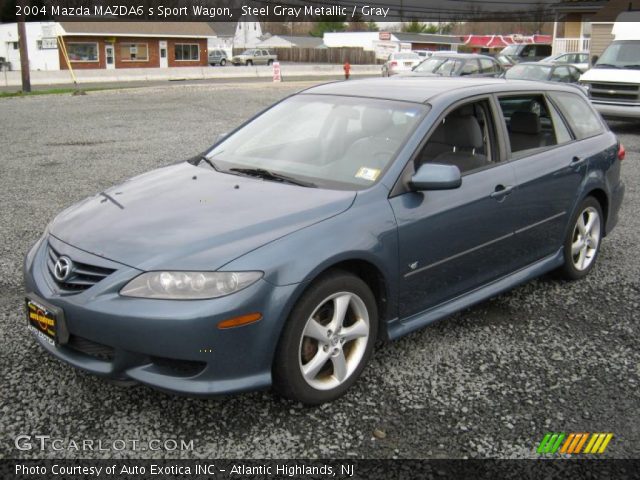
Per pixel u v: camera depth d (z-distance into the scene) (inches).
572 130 199.5
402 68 1203.2
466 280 161.5
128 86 1165.7
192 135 514.0
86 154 424.5
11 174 357.4
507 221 167.8
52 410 127.5
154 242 123.5
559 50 1357.0
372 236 133.8
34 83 1283.2
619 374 146.7
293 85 1157.7
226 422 125.0
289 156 161.5
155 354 114.8
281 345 121.9
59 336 122.4
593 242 207.9
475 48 3102.9
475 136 166.2
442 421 126.8
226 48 3019.2
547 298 191.2
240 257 118.2
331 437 121.0
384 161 148.5
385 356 152.5
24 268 138.6
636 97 560.7
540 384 141.5
